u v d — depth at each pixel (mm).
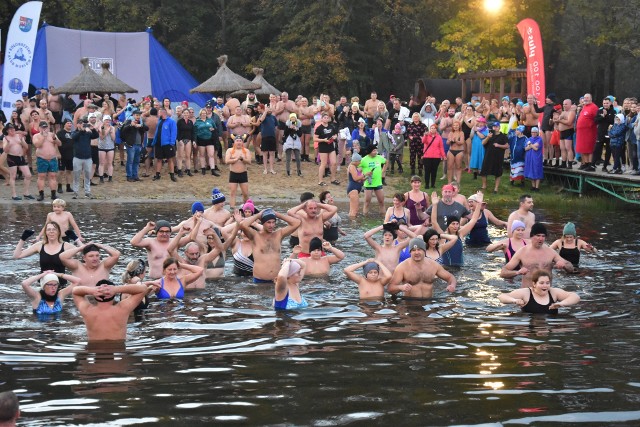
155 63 37250
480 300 12703
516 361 9148
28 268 15023
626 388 8102
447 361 9180
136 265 12133
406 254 14609
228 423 7105
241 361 9219
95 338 10289
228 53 54812
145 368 8945
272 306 12320
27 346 9969
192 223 15195
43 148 24266
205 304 12461
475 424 7070
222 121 30734
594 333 10539
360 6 50938
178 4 52281
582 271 14750
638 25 46250
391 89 55125
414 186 18297
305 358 9344
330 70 49281
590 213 23250
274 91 35750
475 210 16203
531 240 13945
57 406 7633
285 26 51312
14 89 28406
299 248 14867
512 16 45781
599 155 26891
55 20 48062
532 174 26828
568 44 52406
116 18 51906
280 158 31000
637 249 17109
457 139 26672
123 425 7098
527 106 27438
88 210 23016
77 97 35406
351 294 13195
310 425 7047
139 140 27062
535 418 7234
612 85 50344
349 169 22578
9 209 22859
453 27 47125
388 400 7727
